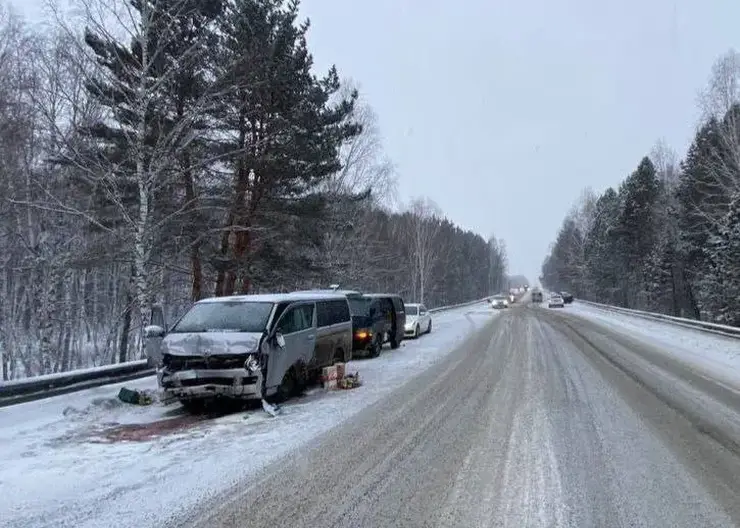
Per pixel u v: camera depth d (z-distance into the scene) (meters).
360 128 23.05
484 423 7.90
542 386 10.91
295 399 10.23
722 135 31.06
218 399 9.63
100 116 19.52
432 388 10.90
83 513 4.76
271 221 21.16
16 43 20.11
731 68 32.19
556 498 5.00
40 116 19.19
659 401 9.42
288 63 19.69
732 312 34.00
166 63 15.80
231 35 18.16
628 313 39.81
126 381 11.54
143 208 14.95
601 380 11.63
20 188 20.34
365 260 36.16
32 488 5.39
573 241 99.38
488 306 69.69
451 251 89.75
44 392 9.51
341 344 12.71
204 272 23.78
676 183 55.16
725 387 10.85
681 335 23.03
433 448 6.66
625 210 59.12
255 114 18.97
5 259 23.61
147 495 5.18
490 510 4.74
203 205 19.20
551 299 61.62
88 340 31.25
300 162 20.45
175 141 16.12
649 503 4.88
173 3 15.63
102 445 7.05
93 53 18.28
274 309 10.01
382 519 4.58
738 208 33.22
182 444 7.05
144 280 15.02
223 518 4.62
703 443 6.81
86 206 20.72
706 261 40.72
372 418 8.37
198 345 9.02
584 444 6.77
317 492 5.22
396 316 19.28
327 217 22.95
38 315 22.94
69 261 20.11
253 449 6.75
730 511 4.70
